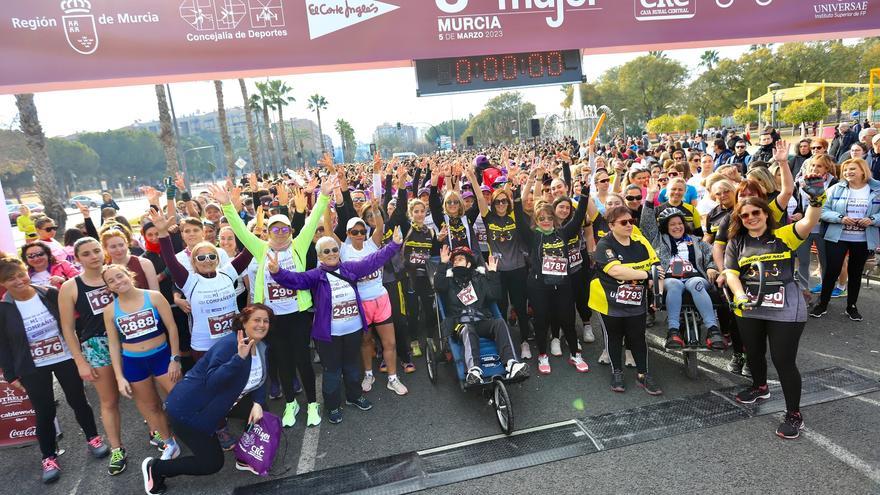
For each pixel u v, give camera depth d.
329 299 4.17
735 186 4.82
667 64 66.81
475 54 6.54
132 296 3.67
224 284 4.04
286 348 4.34
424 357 5.57
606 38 6.71
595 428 3.82
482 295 4.49
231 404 3.34
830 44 52.25
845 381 4.14
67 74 5.73
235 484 3.58
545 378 4.77
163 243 3.93
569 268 4.96
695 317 4.40
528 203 5.71
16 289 3.68
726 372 4.59
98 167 93.62
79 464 4.09
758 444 3.44
